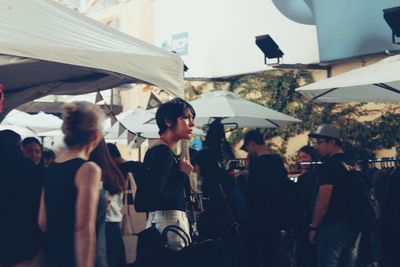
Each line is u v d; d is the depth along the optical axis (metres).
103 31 3.84
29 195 2.92
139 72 3.77
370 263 4.81
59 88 5.58
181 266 3.30
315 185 5.09
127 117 9.26
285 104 10.02
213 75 11.23
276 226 5.16
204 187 4.46
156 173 3.23
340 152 4.82
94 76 5.29
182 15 11.92
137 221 5.11
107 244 3.96
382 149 8.65
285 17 10.08
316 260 5.22
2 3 3.42
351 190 4.60
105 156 3.38
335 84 4.74
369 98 6.11
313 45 9.69
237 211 5.41
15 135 3.00
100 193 2.81
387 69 4.62
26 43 3.17
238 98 7.63
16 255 2.86
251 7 10.66
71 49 3.36
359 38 8.59
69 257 2.60
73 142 2.73
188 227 3.44
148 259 3.27
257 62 10.51
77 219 2.57
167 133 3.44
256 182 5.17
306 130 9.66
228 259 3.79
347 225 4.62
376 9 8.32
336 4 8.70
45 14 3.57
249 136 5.48
